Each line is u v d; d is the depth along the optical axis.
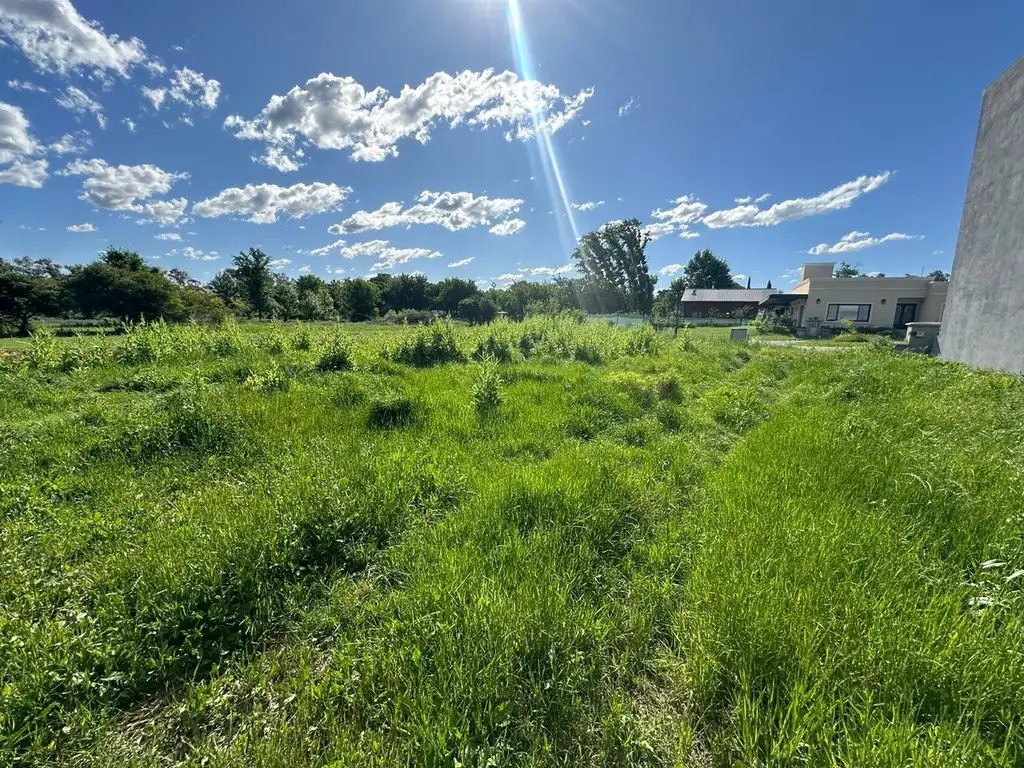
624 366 11.34
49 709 1.65
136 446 4.27
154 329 11.12
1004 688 1.58
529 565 2.49
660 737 1.66
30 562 2.52
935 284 29.92
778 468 3.87
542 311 29.80
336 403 6.12
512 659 1.86
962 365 10.93
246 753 1.56
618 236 49.69
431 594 2.24
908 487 3.31
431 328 12.25
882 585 2.19
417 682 1.78
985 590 2.15
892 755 1.35
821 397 7.16
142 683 1.88
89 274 29.59
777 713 1.60
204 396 5.78
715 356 13.30
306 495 3.12
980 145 11.58
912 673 1.67
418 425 5.36
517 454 4.63
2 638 1.88
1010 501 2.98
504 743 1.55
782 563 2.38
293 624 2.24
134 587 2.29
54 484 3.50
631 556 2.84
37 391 6.78
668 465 4.40
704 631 2.01
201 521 2.89
